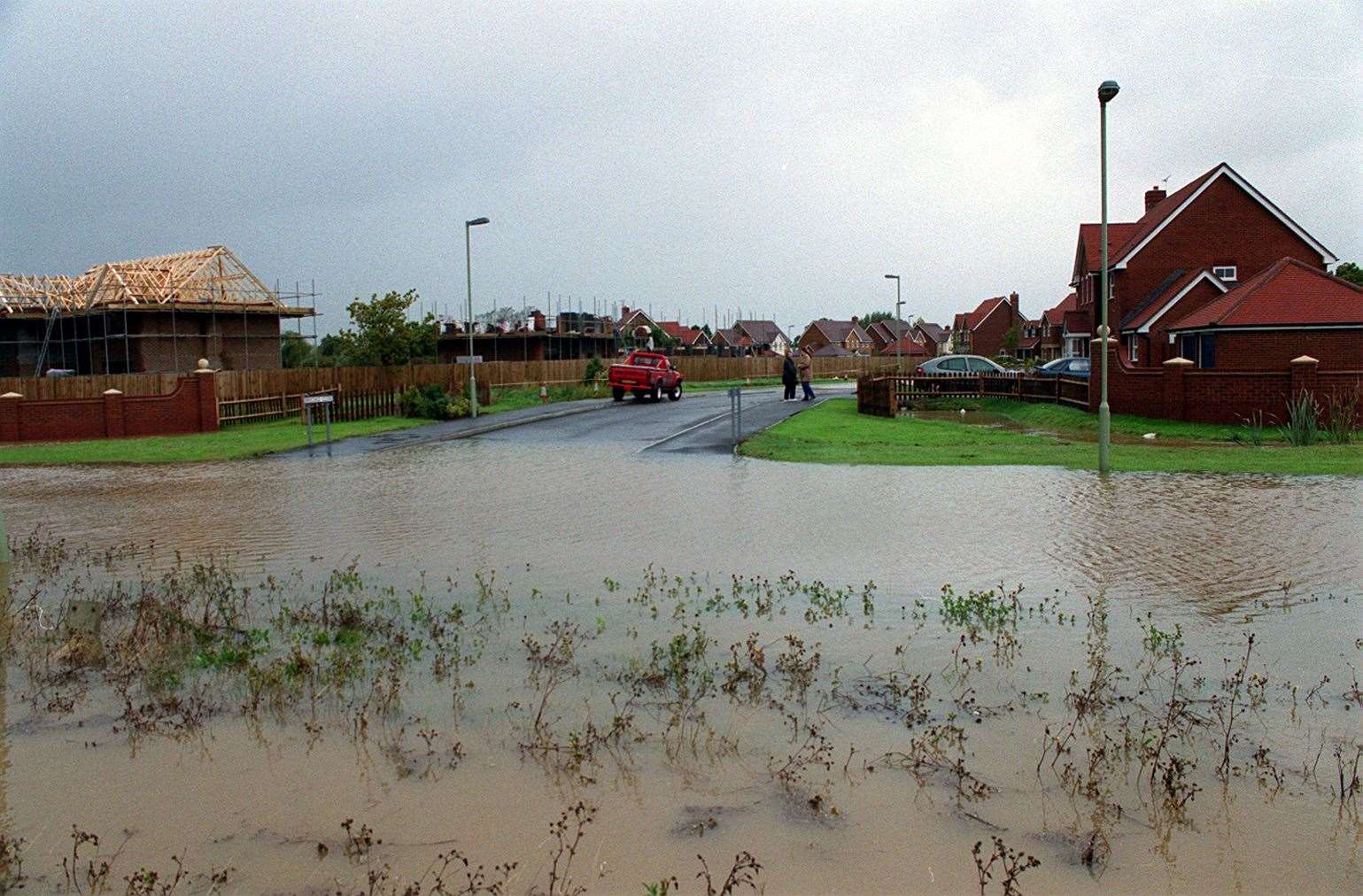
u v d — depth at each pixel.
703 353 102.44
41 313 48.91
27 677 7.68
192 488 18.53
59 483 19.77
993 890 4.56
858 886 4.60
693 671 7.44
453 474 19.62
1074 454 20.48
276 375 37.94
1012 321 101.31
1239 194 39.72
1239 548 11.33
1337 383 25.11
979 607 8.82
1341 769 5.43
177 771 5.91
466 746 6.16
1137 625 8.42
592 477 18.48
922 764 5.80
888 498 15.27
